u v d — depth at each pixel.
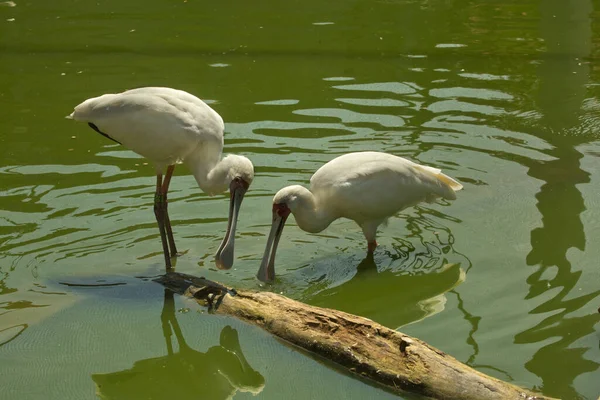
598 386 6.65
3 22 18.17
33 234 9.54
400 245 9.55
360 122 12.74
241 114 13.03
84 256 9.16
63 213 10.05
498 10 19.23
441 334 7.61
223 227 9.92
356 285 8.73
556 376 6.82
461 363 6.62
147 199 10.49
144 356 7.53
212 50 16.30
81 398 6.91
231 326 7.89
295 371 7.12
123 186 10.82
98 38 17.09
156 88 9.57
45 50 16.28
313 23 18.20
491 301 8.18
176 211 10.27
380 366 6.86
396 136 12.21
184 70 15.07
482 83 14.55
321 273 9.00
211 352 7.55
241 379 7.13
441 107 13.41
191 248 9.45
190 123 9.16
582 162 11.41
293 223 10.21
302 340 7.39
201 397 6.98
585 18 18.48
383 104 13.51
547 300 8.12
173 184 11.00
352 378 6.98
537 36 17.28
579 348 7.24
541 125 12.71
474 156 11.61
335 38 17.14
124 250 9.34
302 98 13.73
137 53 16.09
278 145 11.87
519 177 10.99
